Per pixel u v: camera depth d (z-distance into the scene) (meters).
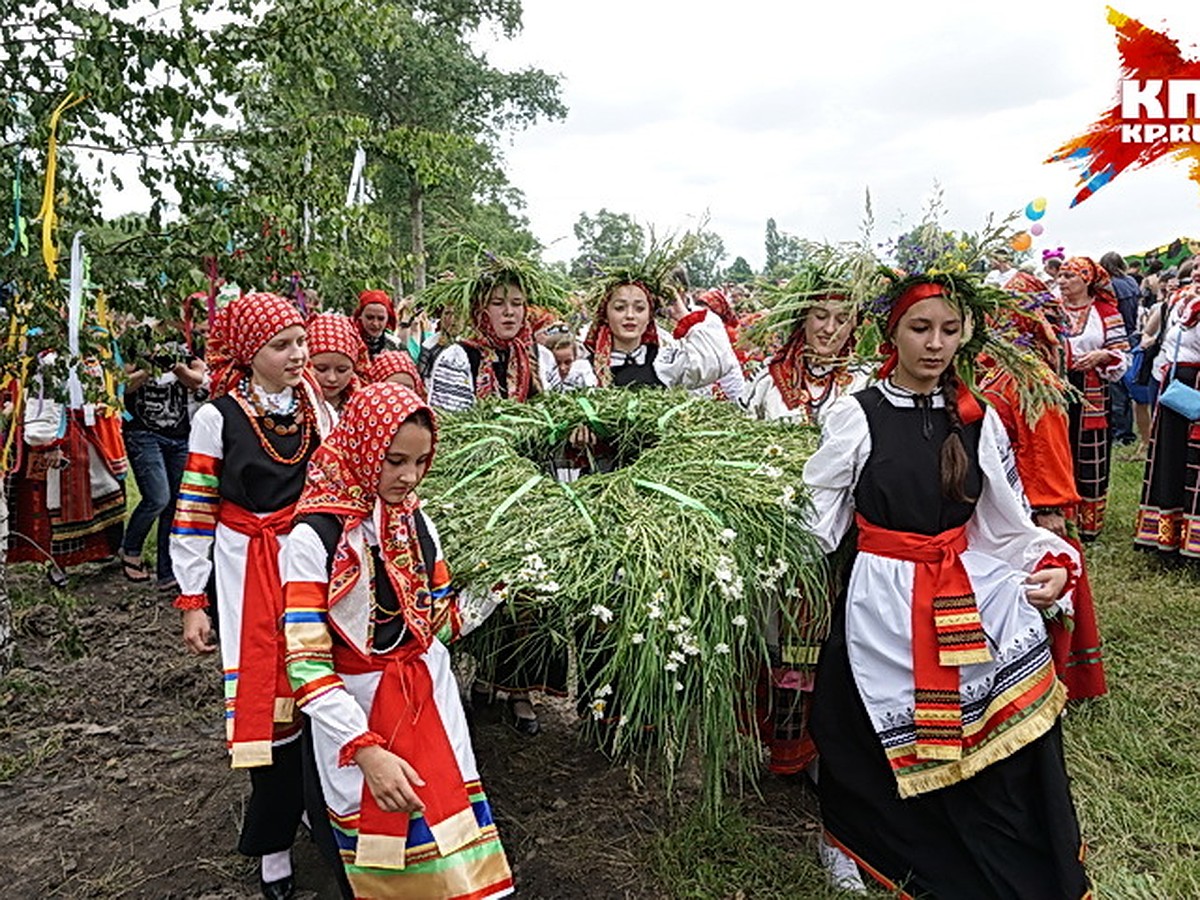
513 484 3.08
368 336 5.40
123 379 4.50
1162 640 4.69
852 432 2.76
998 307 2.82
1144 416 9.56
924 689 2.64
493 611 2.78
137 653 4.84
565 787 3.52
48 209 4.02
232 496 2.94
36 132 4.09
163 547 5.71
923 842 2.75
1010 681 2.64
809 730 3.03
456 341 4.30
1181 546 5.71
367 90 21.75
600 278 4.61
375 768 2.15
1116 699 4.04
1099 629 4.81
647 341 4.73
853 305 2.77
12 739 3.96
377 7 4.86
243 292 4.74
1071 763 3.54
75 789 3.58
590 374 4.92
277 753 2.83
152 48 4.19
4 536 4.41
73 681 4.52
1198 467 5.59
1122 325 6.05
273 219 4.66
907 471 2.70
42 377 4.44
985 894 2.67
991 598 2.71
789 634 3.01
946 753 2.61
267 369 2.95
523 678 3.44
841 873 2.86
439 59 22.41
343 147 5.27
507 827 3.27
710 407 3.81
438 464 3.29
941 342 2.65
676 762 2.75
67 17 4.00
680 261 4.58
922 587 2.70
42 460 5.55
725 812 3.23
